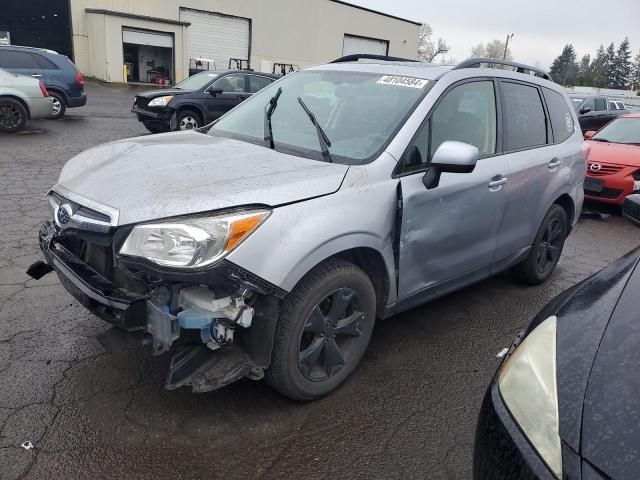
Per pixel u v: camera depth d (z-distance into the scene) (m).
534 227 4.46
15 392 2.90
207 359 2.60
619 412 1.60
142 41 28.36
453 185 3.37
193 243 2.32
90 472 2.42
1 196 6.61
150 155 3.09
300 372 2.82
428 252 3.36
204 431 2.72
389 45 40.25
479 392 3.23
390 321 4.07
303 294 2.69
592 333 1.92
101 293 2.52
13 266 4.52
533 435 1.67
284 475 2.48
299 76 4.12
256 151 3.21
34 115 11.79
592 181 8.05
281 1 33.84
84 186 2.80
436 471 2.58
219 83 12.91
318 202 2.68
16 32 26.59
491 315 4.29
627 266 2.39
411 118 3.23
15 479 2.34
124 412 2.81
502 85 4.05
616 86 88.94
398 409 3.01
